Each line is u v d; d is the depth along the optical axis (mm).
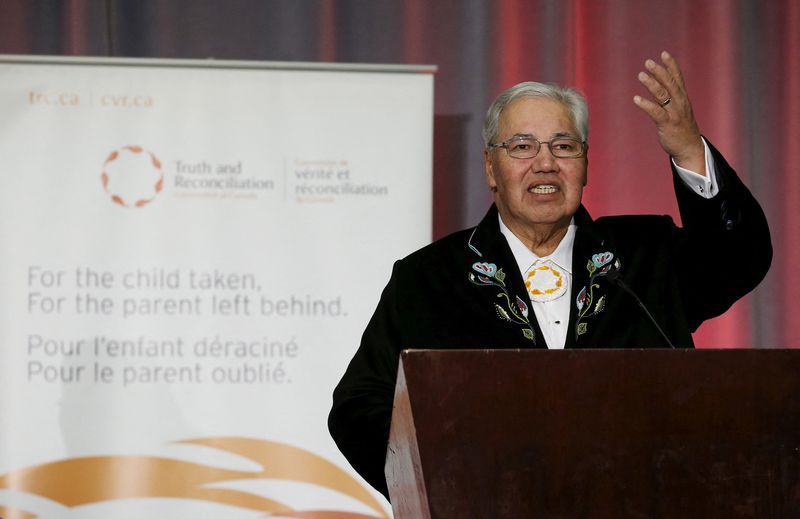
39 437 10930
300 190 11414
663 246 7598
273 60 13242
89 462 10930
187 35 13180
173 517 10945
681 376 4621
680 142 7090
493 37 13391
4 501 10859
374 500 11109
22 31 13086
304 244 11359
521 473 4527
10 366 10961
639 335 7172
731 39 13500
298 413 11141
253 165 11406
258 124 11453
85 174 11250
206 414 11062
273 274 11297
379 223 11453
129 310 11109
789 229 13453
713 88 13508
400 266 7789
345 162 11484
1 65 11312
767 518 4613
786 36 13562
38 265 11086
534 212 7383
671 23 13555
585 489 4547
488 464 4516
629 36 13516
